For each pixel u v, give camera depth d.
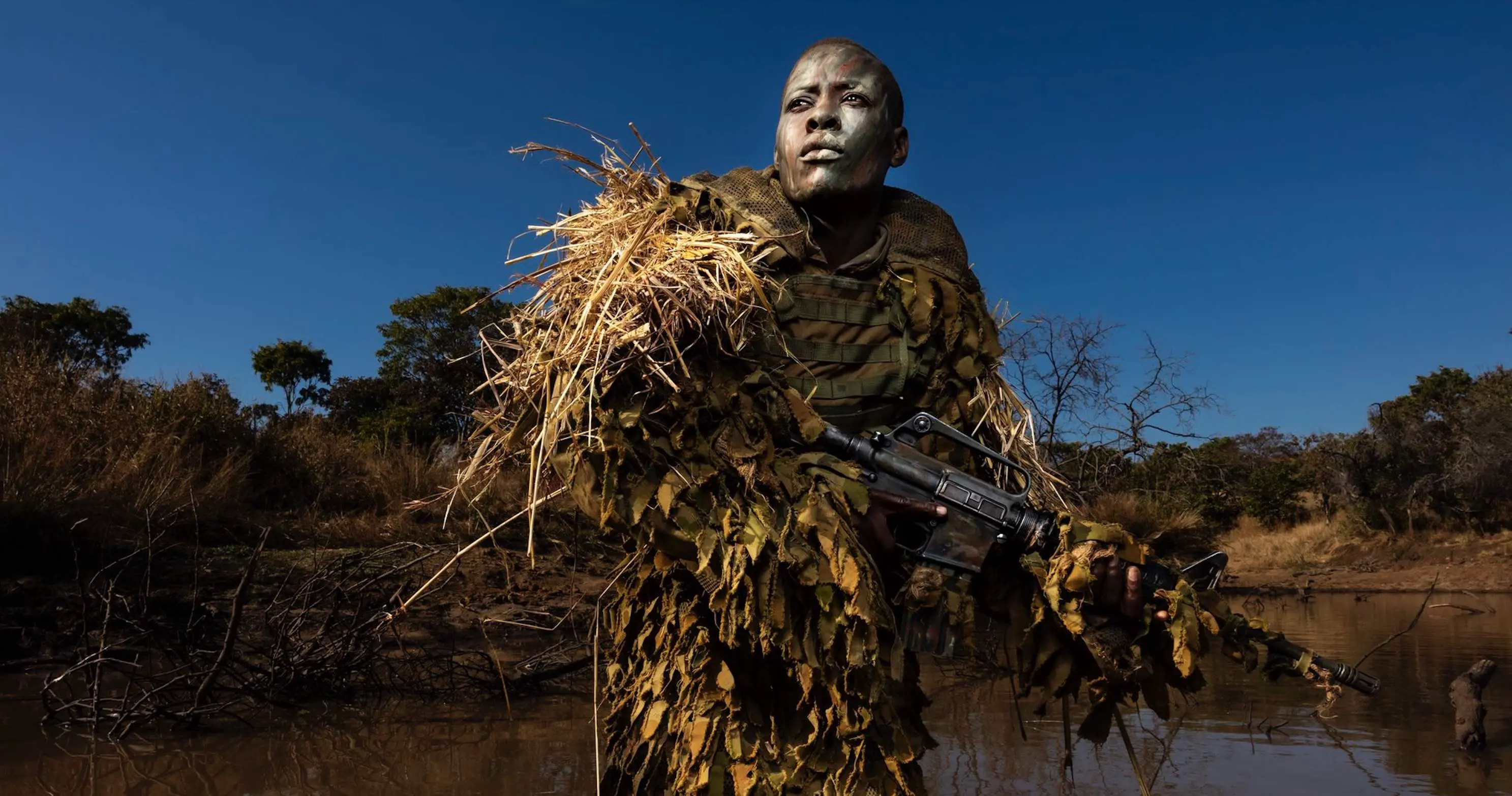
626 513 1.85
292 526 8.40
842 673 1.86
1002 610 2.21
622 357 1.92
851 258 2.30
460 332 26.00
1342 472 25.47
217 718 4.00
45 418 7.96
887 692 1.93
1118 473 14.61
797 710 1.95
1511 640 6.88
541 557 7.93
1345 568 20.50
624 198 2.22
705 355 1.99
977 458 2.40
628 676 2.16
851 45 2.27
